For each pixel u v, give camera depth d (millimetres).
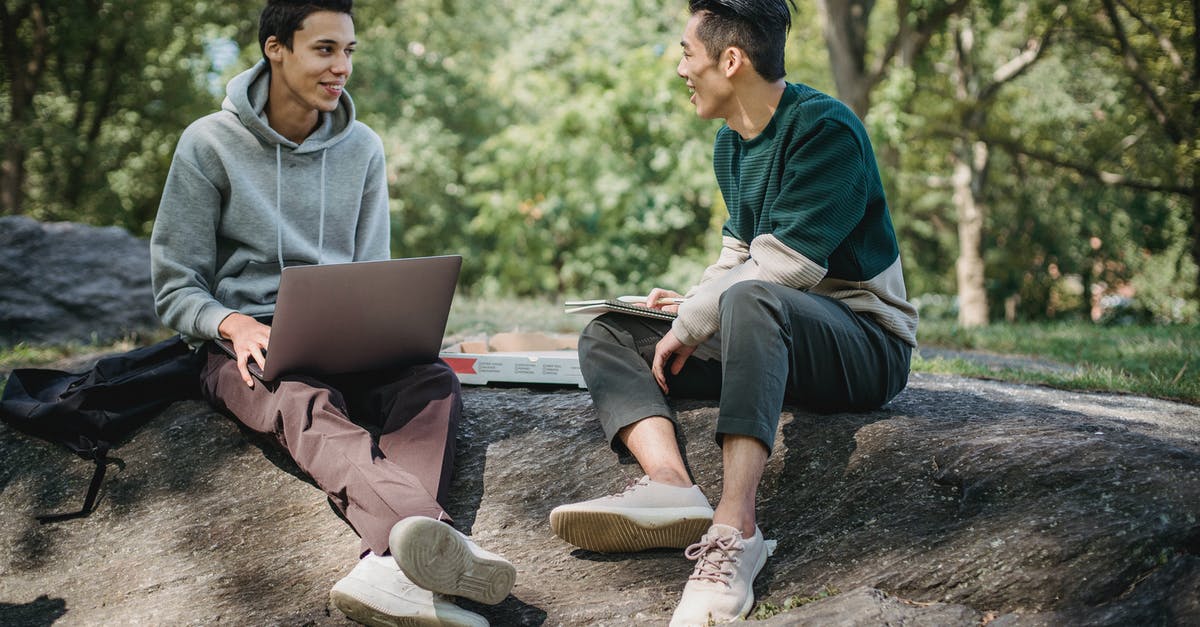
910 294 25281
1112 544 2139
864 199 2658
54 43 14641
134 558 2766
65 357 6016
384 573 2289
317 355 2729
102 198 16516
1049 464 2402
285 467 3018
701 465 2797
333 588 2289
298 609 2447
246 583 2594
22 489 3080
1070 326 9266
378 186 3340
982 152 18828
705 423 2900
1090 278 21953
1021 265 21891
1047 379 4223
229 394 2875
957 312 24750
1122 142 16875
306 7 2971
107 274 6621
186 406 3285
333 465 2467
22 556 2846
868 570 2297
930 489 2490
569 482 2865
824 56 19703
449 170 21156
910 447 2633
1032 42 17625
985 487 2412
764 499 2645
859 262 2742
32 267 6418
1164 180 14734
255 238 3078
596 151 20156
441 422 2725
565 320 7176
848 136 2639
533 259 21438
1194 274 19125
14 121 13836
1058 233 21422
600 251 21219
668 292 2980
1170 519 2154
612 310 2797
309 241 3170
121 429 3158
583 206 20266
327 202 3193
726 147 2980
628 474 2828
